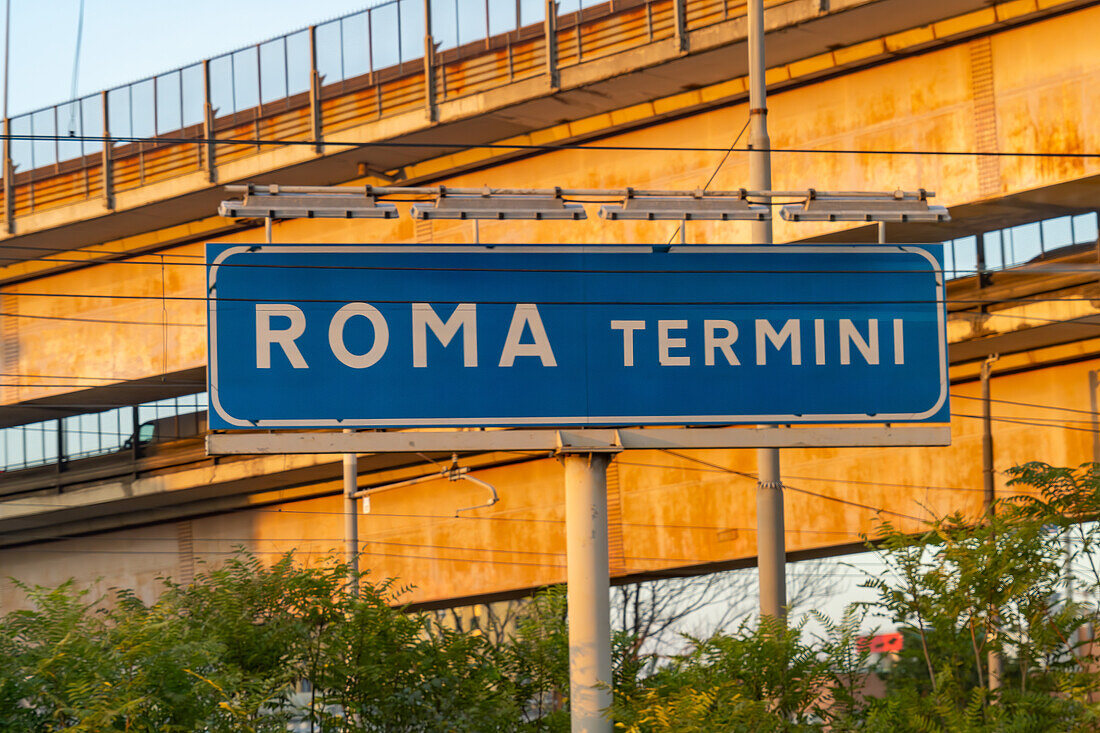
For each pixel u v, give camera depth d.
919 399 13.48
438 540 41.78
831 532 36.12
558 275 13.41
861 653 14.15
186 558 46.06
